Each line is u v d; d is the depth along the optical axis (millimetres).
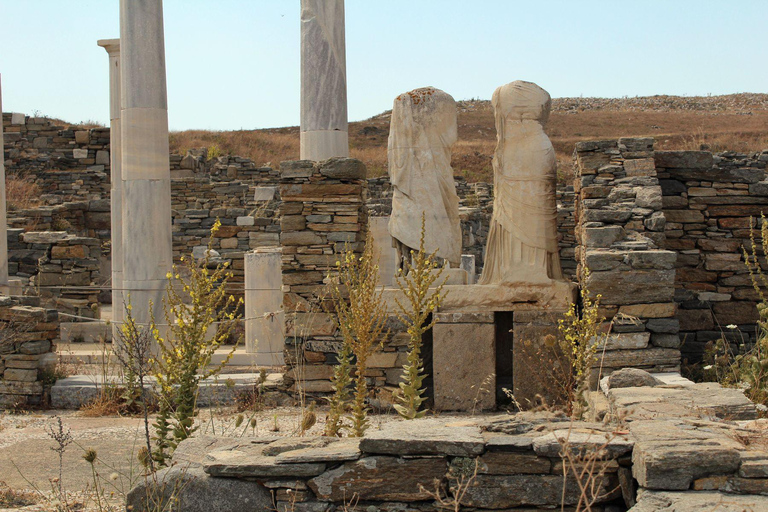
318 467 4660
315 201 9812
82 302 15883
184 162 24828
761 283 9797
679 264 9922
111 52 15594
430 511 4570
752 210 9875
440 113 9648
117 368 10586
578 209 9844
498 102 9492
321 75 11875
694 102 64312
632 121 53688
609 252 8375
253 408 9375
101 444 7793
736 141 34031
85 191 25297
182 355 6156
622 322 8219
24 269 16391
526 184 9289
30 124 25547
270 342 11367
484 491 4492
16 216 19969
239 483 4730
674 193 9953
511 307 9156
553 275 9406
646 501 3904
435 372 9180
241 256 17281
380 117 60781
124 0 11539
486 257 9508
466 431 4742
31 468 6984
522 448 4488
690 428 4555
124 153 11562
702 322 9828
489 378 8688
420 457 4594
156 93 11602
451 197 9734
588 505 3986
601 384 6836
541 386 8805
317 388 9734
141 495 4840
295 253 9852
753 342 9688
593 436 4488
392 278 11906
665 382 6992
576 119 55781
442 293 9266
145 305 11344
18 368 9758
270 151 34969
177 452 5164
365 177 10141
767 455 4031
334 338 9750
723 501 3814
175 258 20031
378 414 9305
